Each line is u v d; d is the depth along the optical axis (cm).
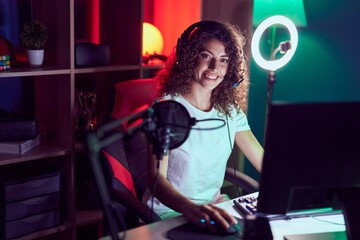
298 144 124
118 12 272
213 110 205
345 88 261
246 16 279
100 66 254
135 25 264
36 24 232
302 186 129
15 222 235
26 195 236
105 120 209
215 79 200
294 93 288
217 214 147
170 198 167
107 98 290
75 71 240
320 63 272
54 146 251
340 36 260
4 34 245
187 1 289
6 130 231
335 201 136
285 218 161
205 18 289
